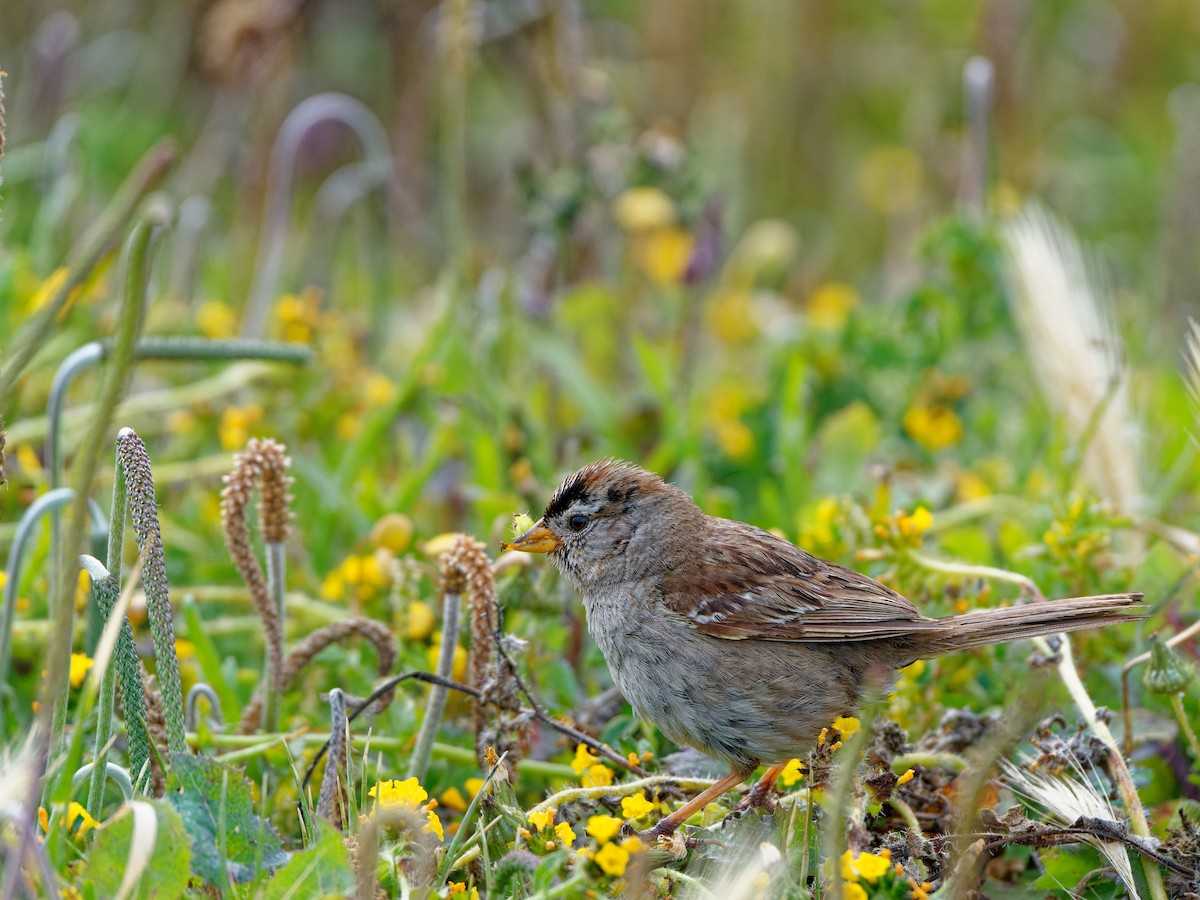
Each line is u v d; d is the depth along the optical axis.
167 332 12.28
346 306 14.70
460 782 8.00
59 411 8.16
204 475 10.59
